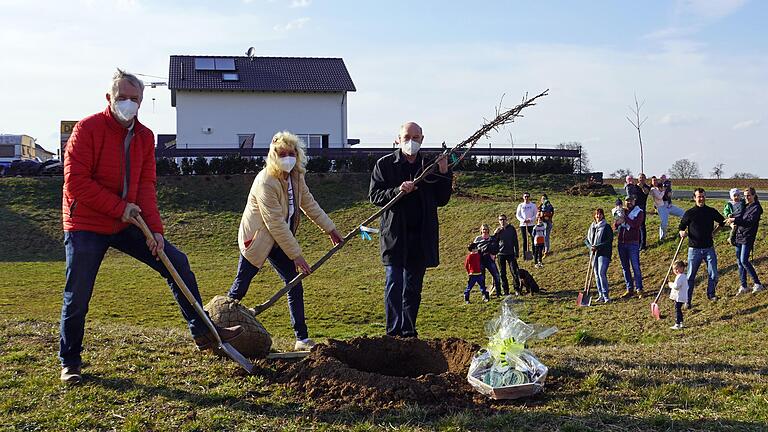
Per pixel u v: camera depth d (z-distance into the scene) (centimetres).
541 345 1252
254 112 4700
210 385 539
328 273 2233
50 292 1878
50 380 544
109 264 2450
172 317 1529
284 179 645
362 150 4031
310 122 4775
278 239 637
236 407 495
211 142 4644
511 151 3850
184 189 3472
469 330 1420
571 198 3000
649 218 2153
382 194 677
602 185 3148
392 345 639
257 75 4772
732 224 1424
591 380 542
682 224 1404
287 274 684
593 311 1520
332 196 3381
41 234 2998
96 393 516
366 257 2525
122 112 525
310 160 3647
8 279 2112
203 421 466
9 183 3522
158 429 455
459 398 513
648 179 3117
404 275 691
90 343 666
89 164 524
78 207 531
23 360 601
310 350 627
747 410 483
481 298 1727
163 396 514
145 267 2378
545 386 539
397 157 689
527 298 1698
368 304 1708
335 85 4762
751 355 738
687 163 5472
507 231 1745
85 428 458
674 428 451
